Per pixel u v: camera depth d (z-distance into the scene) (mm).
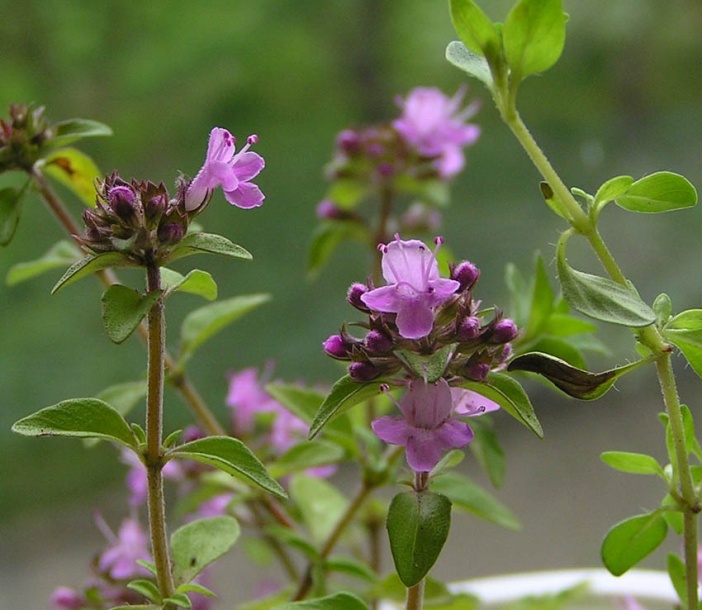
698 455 240
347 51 568
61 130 265
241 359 434
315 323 446
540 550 406
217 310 269
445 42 576
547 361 227
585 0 590
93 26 504
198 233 230
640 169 535
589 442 467
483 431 262
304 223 488
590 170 537
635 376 494
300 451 266
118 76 512
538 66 233
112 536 275
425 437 226
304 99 562
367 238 314
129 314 226
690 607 235
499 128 571
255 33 541
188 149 509
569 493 438
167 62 521
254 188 230
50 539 423
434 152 297
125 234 228
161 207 228
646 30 602
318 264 317
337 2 558
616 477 443
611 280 230
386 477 262
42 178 264
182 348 268
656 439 458
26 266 272
